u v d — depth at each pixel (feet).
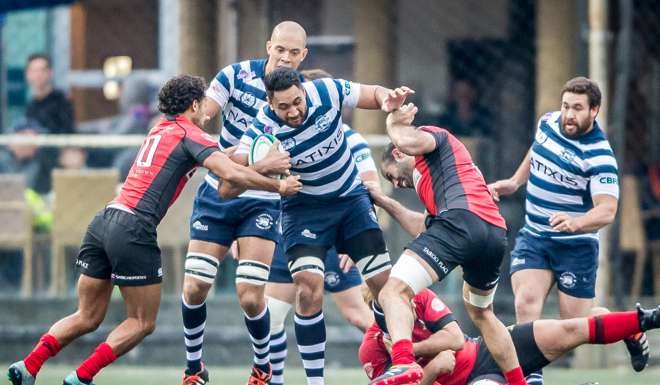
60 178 136.26
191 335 96.27
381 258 92.32
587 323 88.33
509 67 161.89
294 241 93.20
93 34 177.78
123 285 89.35
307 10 165.99
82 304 91.30
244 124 94.89
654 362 131.64
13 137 138.82
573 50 151.53
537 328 88.84
